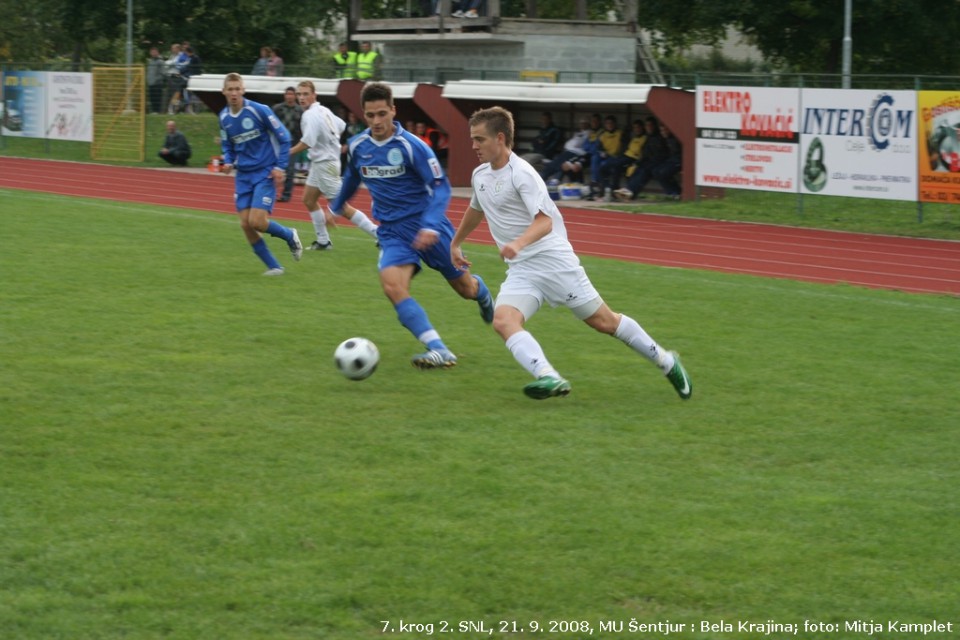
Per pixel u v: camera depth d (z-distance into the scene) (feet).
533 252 37.45
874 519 27.84
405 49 169.27
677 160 120.78
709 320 55.06
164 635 21.57
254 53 266.77
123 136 172.24
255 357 44.27
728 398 39.47
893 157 100.01
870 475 31.32
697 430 35.29
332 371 42.37
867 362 45.70
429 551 25.39
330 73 170.50
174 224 90.89
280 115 122.83
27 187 128.36
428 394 39.17
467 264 40.50
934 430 35.94
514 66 156.35
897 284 73.26
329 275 65.51
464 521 27.22
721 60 238.27
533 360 36.65
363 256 74.18
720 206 115.75
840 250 88.69
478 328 51.49
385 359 44.68
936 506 28.89
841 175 103.86
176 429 34.37
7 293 57.26
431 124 147.95
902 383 42.04
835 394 40.22
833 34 187.21
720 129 113.70
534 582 23.97
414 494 28.89
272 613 22.41
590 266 75.25
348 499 28.50
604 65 160.25
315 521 27.02
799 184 107.34
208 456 31.76
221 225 91.04
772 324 54.29
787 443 34.17
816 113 104.99
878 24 188.44
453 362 42.93
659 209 115.44
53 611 22.38
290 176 118.62
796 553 25.68
